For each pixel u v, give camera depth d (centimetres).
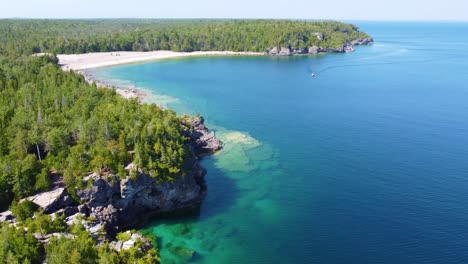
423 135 14938
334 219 9600
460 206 10006
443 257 8212
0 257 6888
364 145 14088
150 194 9756
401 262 8100
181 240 8962
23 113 11769
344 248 8569
